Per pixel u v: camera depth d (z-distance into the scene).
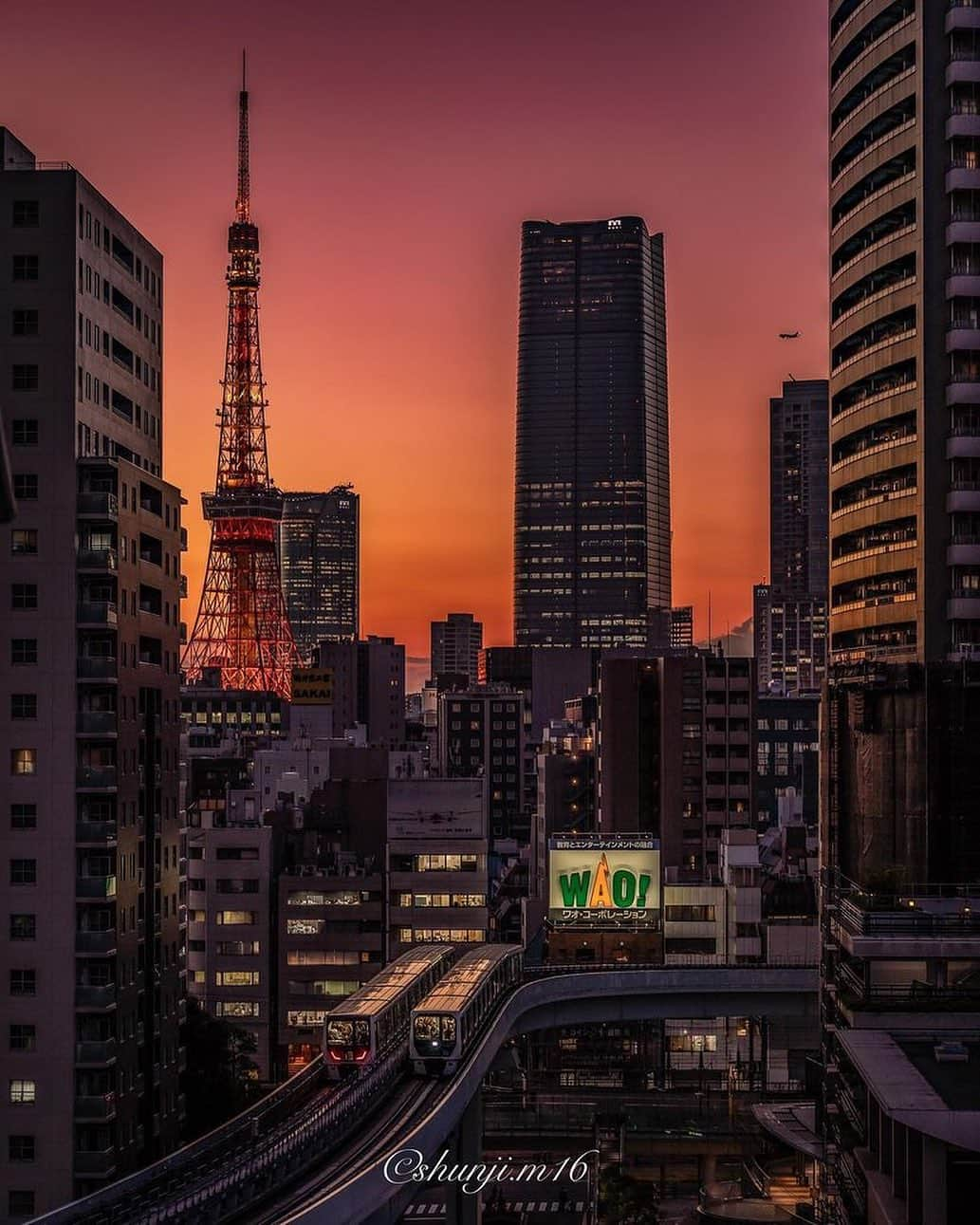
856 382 118.81
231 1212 70.50
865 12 116.69
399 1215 88.06
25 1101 97.69
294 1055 169.50
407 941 171.75
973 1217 64.50
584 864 173.50
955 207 107.94
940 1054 75.00
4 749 99.44
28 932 98.38
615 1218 115.38
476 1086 108.62
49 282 101.44
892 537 113.31
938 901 94.94
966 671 102.81
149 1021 106.88
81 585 100.69
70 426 100.75
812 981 142.25
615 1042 177.12
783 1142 133.88
